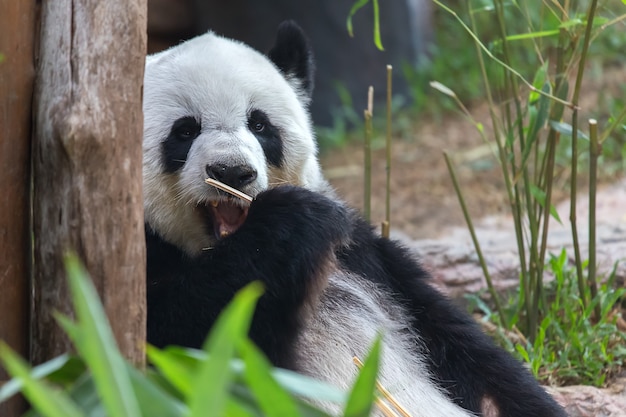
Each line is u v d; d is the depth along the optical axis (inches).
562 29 384.8
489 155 714.2
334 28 834.8
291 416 156.3
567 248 488.4
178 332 277.1
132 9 219.0
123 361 160.9
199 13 861.2
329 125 836.6
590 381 385.4
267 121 321.7
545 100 376.5
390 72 423.2
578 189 605.9
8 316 229.5
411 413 313.0
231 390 180.1
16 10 219.8
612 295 417.4
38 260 221.0
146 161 312.8
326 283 291.6
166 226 316.2
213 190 299.0
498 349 340.5
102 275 212.4
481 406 335.9
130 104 215.8
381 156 750.5
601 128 670.5
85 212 211.2
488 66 813.2
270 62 347.9
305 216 284.4
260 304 276.7
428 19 908.6
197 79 313.1
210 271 280.4
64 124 209.3
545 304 415.5
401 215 629.9
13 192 226.1
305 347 306.8
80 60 215.3
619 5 840.9
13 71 221.5
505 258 483.8
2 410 227.5
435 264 482.3
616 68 799.1
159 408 168.7
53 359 215.9
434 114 804.0
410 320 340.2
